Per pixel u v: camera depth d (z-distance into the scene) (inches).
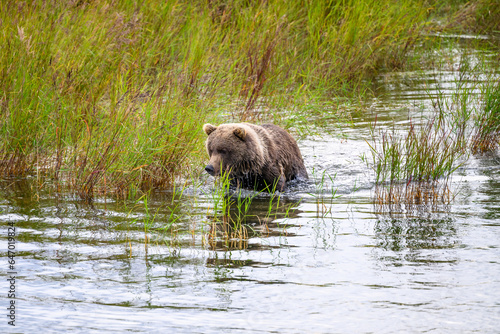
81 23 853.2
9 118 672.4
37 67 752.3
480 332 278.5
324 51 1084.5
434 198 534.6
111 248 406.0
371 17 1194.0
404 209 502.0
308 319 294.2
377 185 583.8
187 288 334.6
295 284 337.7
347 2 1205.1
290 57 1091.3
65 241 421.4
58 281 346.3
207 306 311.0
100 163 588.1
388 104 961.5
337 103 952.3
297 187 616.7
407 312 300.0
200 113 729.0
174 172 636.1
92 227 456.8
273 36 1035.9
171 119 661.9
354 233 434.6
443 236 422.0
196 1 1116.5
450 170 637.3
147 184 611.8
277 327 286.4
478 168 649.6
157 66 917.8
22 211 500.7
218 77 871.7
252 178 607.5
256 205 535.8
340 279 343.9
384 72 1208.8
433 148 623.2
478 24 1518.2
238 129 582.9
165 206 527.8
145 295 325.7
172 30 1009.5
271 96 943.7
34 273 358.6
